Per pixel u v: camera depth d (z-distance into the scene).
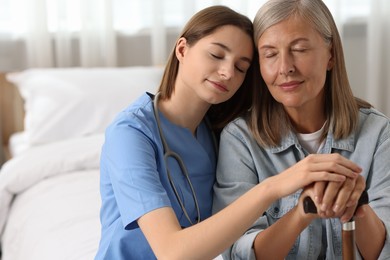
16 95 2.87
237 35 1.30
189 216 1.35
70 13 2.91
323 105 1.39
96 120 2.55
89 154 2.24
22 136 2.78
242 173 1.37
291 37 1.25
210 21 1.31
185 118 1.39
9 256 1.93
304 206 1.08
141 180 1.18
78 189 2.06
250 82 1.42
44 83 2.62
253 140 1.40
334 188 1.03
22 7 2.84
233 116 1.46
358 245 1.21
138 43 3.04
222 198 1.36
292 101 1.29
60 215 1.87
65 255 1.60
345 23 3.26
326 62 1.31
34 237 1.79
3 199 2.16
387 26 3.25
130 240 1.29
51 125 2.53
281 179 1.07
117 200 1.20
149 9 3.01
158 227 1.12
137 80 2.68
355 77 3.33
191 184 1.34
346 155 1.37
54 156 2.22
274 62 1.29
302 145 1.40
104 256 1.29
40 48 2.86
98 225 1.76
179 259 1.07
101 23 2.94
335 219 1.30
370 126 1.37
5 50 2.86
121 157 1.22
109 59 2.95
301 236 1.31
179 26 3.05
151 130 1.31
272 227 1.19
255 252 1.22
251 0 3.07
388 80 3.29
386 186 1.32
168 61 1.39
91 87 2.62
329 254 1.30
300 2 1.27
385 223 1.23
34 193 2.10
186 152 1.38
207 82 1.31
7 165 2.29
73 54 2.96
